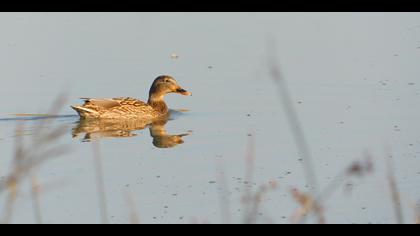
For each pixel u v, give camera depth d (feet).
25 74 81.76
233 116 70.54
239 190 51.85
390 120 66.85
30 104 72.74
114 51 90.27
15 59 86.63
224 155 59.88
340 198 50.19
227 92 76.84
